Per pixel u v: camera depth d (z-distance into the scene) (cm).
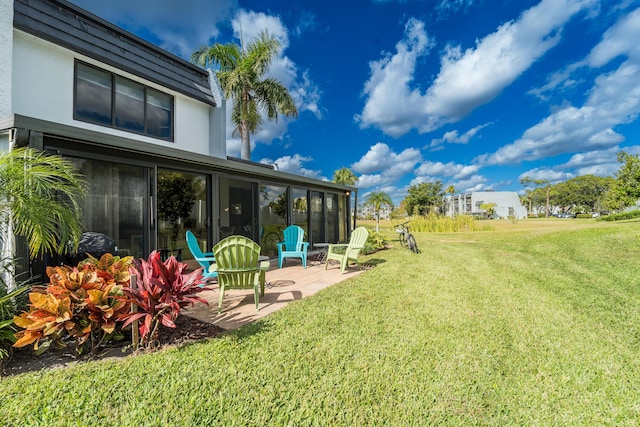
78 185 306
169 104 705
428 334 296
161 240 529
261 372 222
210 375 217
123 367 226
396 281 517
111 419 174
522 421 182
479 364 242
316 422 175
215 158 582
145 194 493
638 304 398
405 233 1077
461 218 2127
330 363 238
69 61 527
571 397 205
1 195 255
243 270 365
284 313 350
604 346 277
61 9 527
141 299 259
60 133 352
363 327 310
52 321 225
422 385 212
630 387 216
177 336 288
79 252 374
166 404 186
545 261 745
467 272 604
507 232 1702
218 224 635
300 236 706
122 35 618
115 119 591
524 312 364
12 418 172
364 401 195
